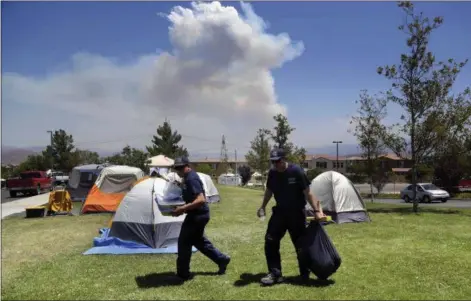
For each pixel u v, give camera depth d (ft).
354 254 25.21
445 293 17.62
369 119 73.05
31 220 46.19
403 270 21.24
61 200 52.54
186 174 19.79
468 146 54.19
